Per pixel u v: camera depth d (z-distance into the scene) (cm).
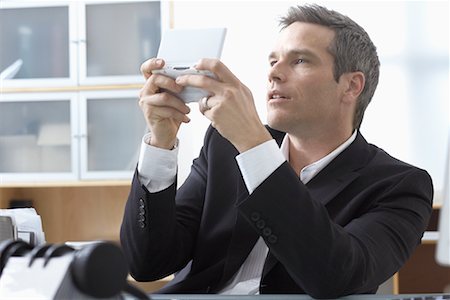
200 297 114
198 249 165
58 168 390
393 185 155
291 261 120
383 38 393
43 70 392
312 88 159
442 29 390
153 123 143
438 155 386
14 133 393
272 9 397
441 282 379
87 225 400
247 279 158
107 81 387
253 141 119
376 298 120
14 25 394
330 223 122
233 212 164
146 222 152
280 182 118
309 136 164
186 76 124
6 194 396
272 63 166
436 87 388
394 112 390
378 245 140
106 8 391
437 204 366
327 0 396
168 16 385
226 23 399
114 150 389
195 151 391
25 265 63
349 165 161
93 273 59
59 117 392
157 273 163
